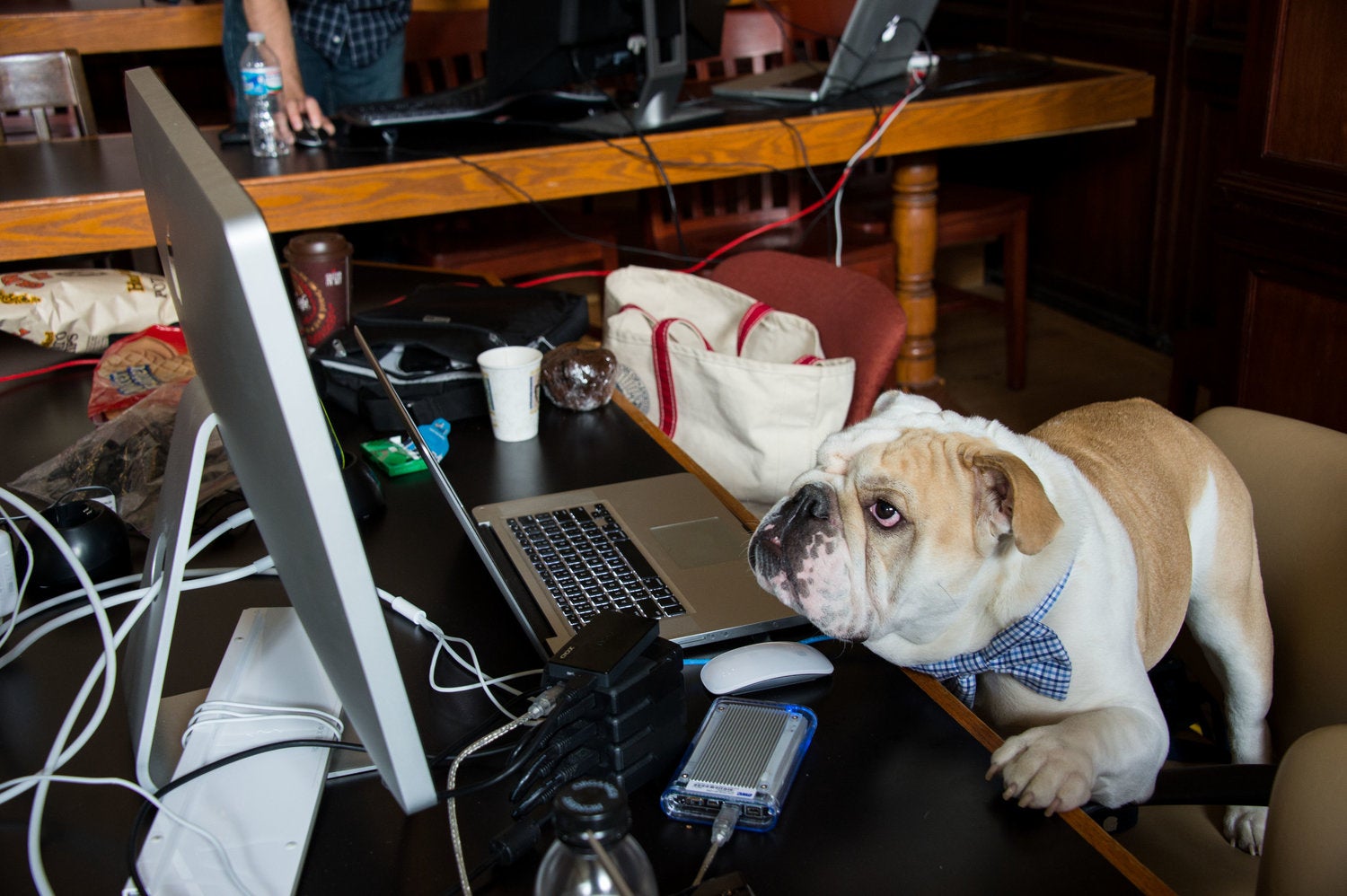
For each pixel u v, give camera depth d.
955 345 3.83
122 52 3.96
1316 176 2.04
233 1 2.58
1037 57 3.11
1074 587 1.05
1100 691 1.05
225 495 1.25
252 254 0.54
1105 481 1.19
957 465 1.01
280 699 0.93
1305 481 1.27
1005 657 1.04
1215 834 1.25
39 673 1.00
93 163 2.30
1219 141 3.21
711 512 1.24
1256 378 2.27
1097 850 0.78
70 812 0.83
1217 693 1.43
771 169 2.48
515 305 1.70
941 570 0.99
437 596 1.11
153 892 0.74
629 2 2.23
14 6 3.87
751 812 0.81
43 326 1.69
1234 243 2.26
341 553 0.59
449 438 1.49
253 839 0.78
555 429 1.52
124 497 1.26
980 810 0.82
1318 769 0.82
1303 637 1.24
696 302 1.85
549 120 2.54
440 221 2.98
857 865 0.77
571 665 0.83
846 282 1.80
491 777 0.86
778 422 1.63
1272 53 2.08
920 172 2.76
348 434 1.49
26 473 1.31
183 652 1.02
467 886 0.73
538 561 1.14
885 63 2.77
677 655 0.87
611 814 0.59
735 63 3.31
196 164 0.63
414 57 3.28
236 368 0.63
